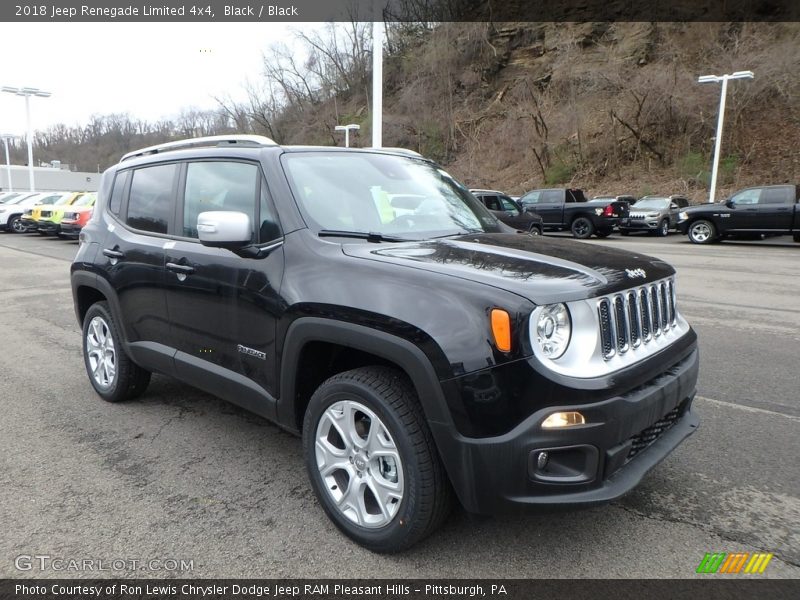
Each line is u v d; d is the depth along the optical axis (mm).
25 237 22672
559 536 2824
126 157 4707
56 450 3801
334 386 2760
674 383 2709
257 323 3102
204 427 4172
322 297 2744
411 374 2441
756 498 3168
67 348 6418
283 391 3010
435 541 2783
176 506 3119
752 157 31297
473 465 2330
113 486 3336
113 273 4234
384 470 2666
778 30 34719
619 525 2912
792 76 32125
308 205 3135
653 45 39156
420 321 2418
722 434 3967
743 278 11203
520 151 40125
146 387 4660
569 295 2365
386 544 2631
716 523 2934
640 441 2633
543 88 42625
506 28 47000
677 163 33688
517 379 2262
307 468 2961
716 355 5863
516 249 2959
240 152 3480
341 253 2865
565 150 37688
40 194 25984
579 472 2328
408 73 51125
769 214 17922
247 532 2881
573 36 43312
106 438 3982
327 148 3639
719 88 33219
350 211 3250
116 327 4352
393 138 47031
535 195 23297
